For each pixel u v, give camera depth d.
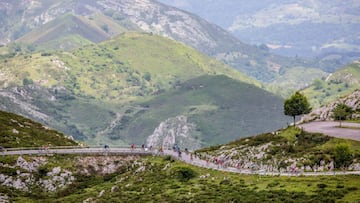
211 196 143.38
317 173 155.12
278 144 184.12
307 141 182.12
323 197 126.75
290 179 150.12
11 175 187.50
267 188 144.12
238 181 157.25
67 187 189.88
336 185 136.62
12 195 176.62
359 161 155.50
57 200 171.00
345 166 156.62
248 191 143.38
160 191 159.25
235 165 181.25
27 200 172.25
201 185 158.88
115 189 172.62
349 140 174.12
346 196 126.12
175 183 167.00
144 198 153.12
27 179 188.38
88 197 168.88
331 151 165.50
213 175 169.75
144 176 184.12
